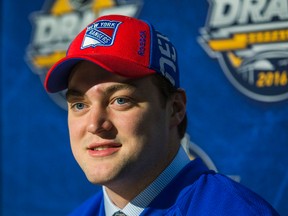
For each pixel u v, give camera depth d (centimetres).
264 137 233
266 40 231
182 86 246
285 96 229
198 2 244
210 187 128
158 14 252
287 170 229
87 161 126
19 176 277
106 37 130
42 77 272
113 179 124
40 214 273
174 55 137
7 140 279
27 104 275
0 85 279
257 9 233
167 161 135
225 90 239
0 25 278
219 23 240
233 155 237
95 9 262
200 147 243
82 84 125
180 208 127
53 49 270
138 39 130
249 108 235
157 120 128
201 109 243
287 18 228
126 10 257
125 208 133
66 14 267
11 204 278
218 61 240
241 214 119
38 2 272
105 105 124
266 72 232
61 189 269
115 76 123
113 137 123
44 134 272
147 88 126
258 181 233
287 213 229
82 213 160
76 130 127
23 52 275
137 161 124
